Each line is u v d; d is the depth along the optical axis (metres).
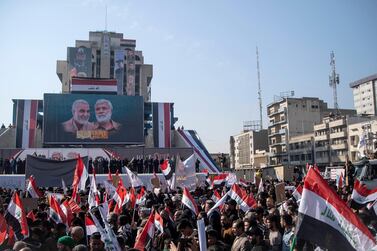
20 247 6.69
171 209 13.58
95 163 47.38
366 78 113.31
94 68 135.00
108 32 137.88
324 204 5.63
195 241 7.94
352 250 5.33
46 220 9.59
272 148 113.69
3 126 63.81
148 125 67.25
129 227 10.47
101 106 59.88
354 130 82.44
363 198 11.65
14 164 46.38
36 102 63.12
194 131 68.06
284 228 8.88
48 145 58.50
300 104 107.88
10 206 9.41
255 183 27.39
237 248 8.22
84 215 11.01
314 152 94.06
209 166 58.03
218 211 11.80
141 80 139.12
